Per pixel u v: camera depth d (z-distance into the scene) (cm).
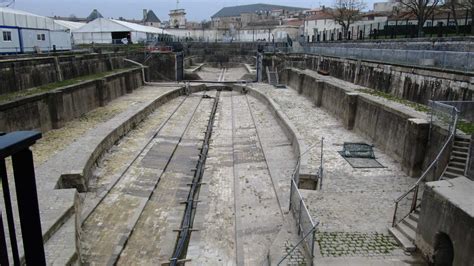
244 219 1839
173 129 3534
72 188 1902
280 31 12131
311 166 2108
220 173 2520
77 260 1348
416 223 1387
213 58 9356
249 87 5647
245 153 2856
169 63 6500
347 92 3067
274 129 3384
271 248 1348
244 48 9312
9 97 2994
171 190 2272
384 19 8625
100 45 7106
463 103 1945
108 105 4103
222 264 1533
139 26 9731
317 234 1380
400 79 2958
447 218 1123
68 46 5397
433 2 5422
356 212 1560
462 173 1562
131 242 1717
